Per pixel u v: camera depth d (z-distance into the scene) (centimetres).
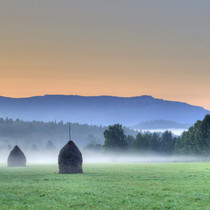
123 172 7600
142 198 3666
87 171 8256
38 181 5634
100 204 3366
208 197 3688
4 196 3894
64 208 3184
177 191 4178
